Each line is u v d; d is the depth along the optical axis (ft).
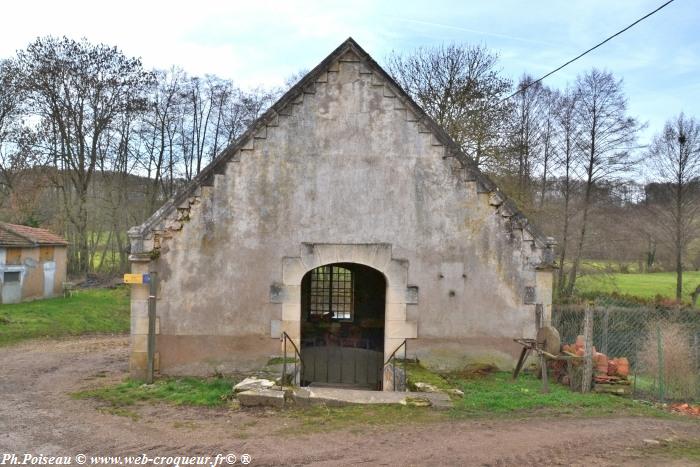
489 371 39.60
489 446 25.03
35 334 72.38
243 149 39.19
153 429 27.94
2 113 105.09
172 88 150.00
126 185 126.93
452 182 39.91
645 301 86.58
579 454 24.30
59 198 119.65
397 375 38.04
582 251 102.06
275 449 24.63
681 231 105.29
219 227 39.06
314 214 39.40
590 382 36.42
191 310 38.99
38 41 104.27
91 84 108.37
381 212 39.60
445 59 90.84
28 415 31.17
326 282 51.08
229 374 38.88
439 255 39.81
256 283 39.19
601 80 101.76
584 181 104.06
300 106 39.45
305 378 49.78
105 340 71.10
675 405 35.35
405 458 23.45
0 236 89.86
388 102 39.68
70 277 118.11
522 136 100.01
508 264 40.09
